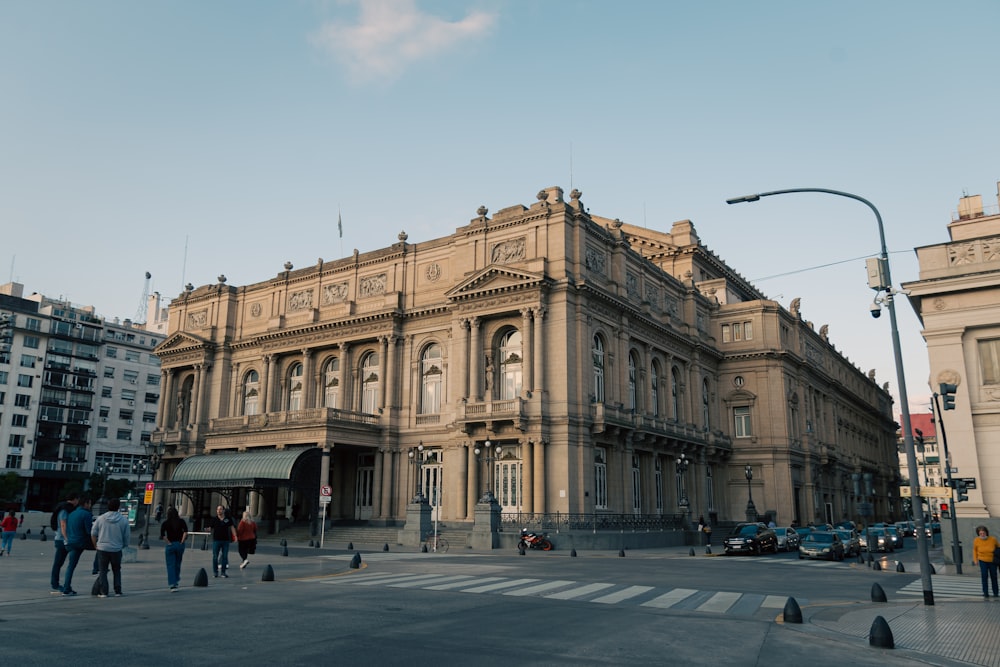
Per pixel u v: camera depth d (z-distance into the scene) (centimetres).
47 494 9944
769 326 6819
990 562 2036
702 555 4078
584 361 4828
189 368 6875
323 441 5072
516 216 5062
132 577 2247
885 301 2022
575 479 4616
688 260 7000
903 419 1981
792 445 6738
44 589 1888
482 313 5031
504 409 4666
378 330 5619
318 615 1526
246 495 6062
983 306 3128
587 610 1691
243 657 1112
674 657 1181
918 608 1805
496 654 1174
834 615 1673
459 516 4800
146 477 10775
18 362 9762
